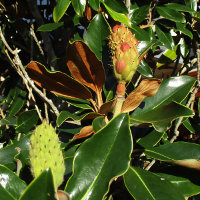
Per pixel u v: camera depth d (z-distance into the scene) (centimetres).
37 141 45
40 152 45
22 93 88
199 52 71
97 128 56
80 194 50
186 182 63
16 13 88
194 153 63
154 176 58
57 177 45
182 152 63
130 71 53
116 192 65
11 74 96
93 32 65
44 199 42
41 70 55
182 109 56
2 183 53
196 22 81
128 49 52
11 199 49
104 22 65
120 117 55
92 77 58
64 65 85
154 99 65
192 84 65
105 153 53
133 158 74
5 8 87
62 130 68
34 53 90
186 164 59
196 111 97
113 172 51
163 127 55
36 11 75
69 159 62
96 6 63
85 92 60
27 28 90
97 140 54
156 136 69
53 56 80
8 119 79
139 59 58
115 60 54
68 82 57
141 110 64
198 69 71
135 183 57
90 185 51
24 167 62
